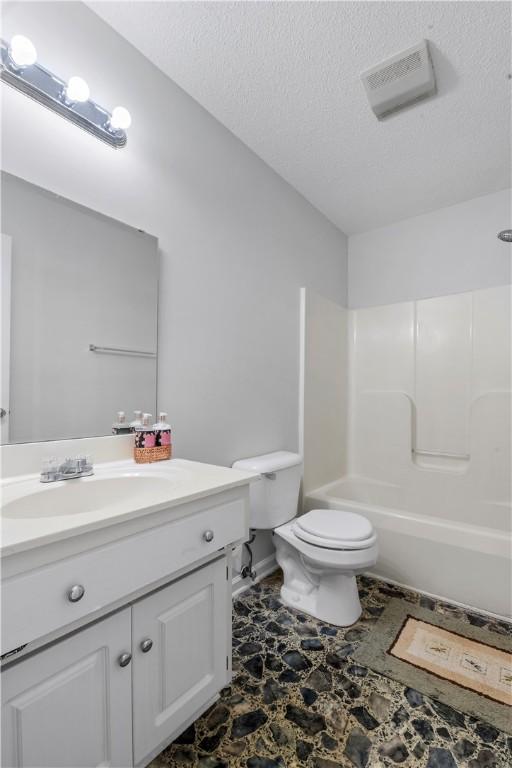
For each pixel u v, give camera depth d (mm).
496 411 2344
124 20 1323
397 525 1985
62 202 1193
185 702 1007
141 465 1273
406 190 2430
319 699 1224
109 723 826
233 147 1909
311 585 1794
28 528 685
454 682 1304
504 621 1672
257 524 1813
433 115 1775
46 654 720
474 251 2523
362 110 1756
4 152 1064
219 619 1119
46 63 1152
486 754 1041
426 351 2670
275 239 2213
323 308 2650
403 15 1308
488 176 2273
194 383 1662
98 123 1222
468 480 2414
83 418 1236
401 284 2826
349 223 2873
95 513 771
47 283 1154
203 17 1313
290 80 1584
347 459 2957
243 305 1958
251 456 1998
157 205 1506
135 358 1401
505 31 1350
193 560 975
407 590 1929
